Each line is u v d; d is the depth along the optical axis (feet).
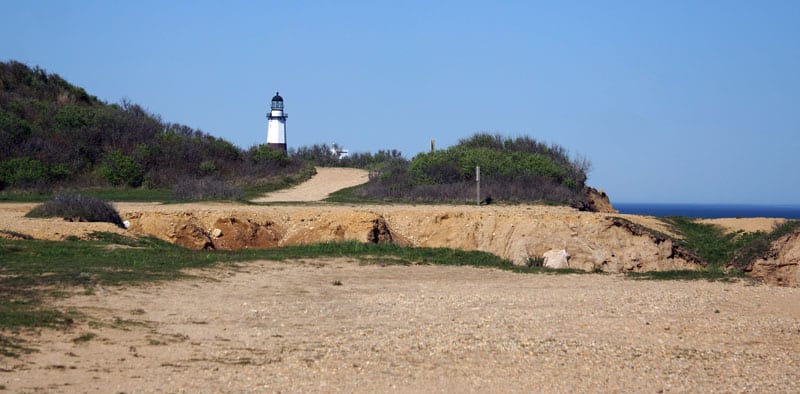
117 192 310.65
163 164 353.92
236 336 97.25
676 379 83.61
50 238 171.94
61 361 81.05
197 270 145.59
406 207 262.67
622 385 80.84
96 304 108.88
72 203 201.05
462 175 327.26
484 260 183.32
